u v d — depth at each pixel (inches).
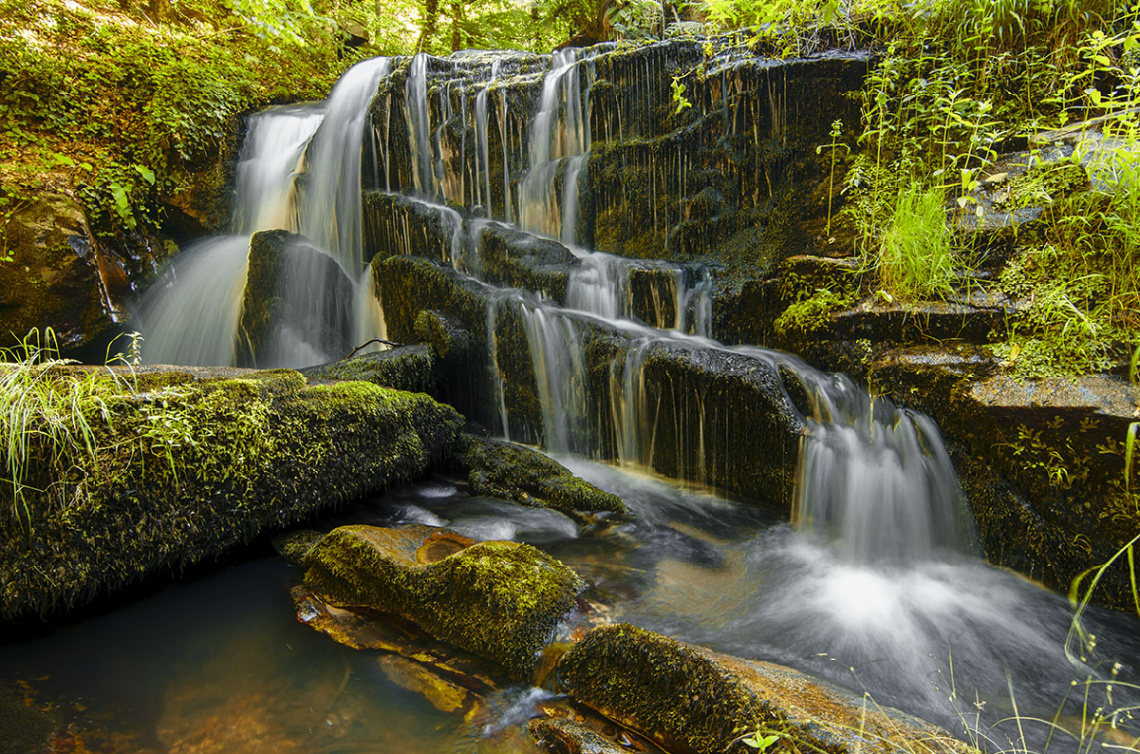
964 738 91.5
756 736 75.5
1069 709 98.6
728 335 211.2
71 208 261.1
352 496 161.0
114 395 127.3
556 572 121.7
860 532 154.7
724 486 181.8
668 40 247.4
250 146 354.9
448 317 230.4
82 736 92.7
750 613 125.4
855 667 108.2
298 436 150.3
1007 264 159.2
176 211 327.6
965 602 128.7
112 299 284.8
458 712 97.6
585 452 212.4
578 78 259.4
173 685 104.8
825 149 220.7
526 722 94.8
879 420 156.3
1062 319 141.6
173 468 128.3
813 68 218.4
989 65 191.5
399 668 108.3
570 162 259.9
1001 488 137.0
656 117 248.1
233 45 434.3
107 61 345.1
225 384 142.3
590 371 205.6
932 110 185.3
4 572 111.0
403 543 136.9
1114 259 142.2
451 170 288.7
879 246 181.9
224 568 141.3
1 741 91.0
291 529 153.9
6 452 112.5
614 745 87.3
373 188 297.6
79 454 118.6
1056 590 129.7
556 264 238.5
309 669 108.7
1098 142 161.5
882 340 164.6
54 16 352.5
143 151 321.1
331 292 271.3
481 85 279.1
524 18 543.8
